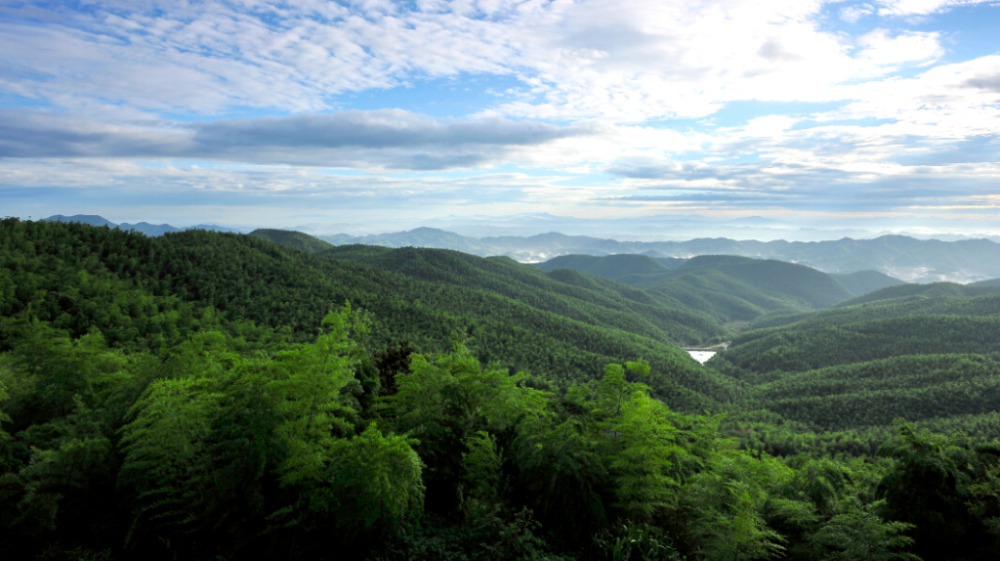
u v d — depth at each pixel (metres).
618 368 15.10
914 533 12.23
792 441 97.69
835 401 135.75
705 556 12.10
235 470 9.27
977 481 12.74
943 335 194.38
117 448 10.48
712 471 15.02
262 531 9.27
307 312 104.25
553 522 12.27
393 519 9.95
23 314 53.59
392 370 20.81
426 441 12.58
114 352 17.05
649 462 13.21
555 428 14.18
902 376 148.88
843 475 15.58
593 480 12.90
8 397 12.47
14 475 9.34
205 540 9.57
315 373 10.27
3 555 8.97
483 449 12.71
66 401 13.02
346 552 10.05
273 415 9.61
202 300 93.06
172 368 13.58
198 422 10.13
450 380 14.56
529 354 124.88
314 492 9.41
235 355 12.20
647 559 11.63
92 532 9.55
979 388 126.44
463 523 12.48
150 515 9.41
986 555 11.60
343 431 11.16
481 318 151.62
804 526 12.98
